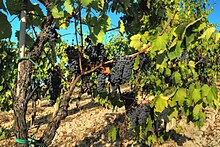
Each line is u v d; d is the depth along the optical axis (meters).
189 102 2.97
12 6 2.51
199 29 2.36
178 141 7.09
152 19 3.67
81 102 15.14
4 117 12.45
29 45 2.75
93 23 2.48
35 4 2.64
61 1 2.24
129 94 3.95
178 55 2.45
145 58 3.80
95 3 2.26
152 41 2.51
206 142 7.38
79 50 2.52
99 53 2.68
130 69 2.55
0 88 3.23
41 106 15.41
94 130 9.03
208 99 2.86
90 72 2.58
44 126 10.20
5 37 2.58
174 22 3.09
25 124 2.25
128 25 3.35
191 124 8.09
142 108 3.94
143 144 5.79
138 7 3.39
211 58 9.63
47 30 2.35
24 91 2.25
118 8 3.17
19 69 2.28
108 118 10.05
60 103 2.48
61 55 8.88
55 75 2.64
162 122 6.88
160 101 2.89
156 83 5.05
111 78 2.59
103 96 4.04
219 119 8.87
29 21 2.78
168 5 4.46
